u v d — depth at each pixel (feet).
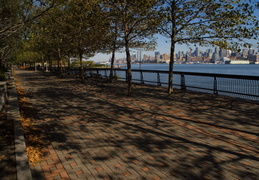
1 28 35.14
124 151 15.02
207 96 35.45
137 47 51.52
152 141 16.78
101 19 35.65
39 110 27.86
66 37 60.18
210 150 14.93
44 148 15.69
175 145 15.90
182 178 11.49
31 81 70.08
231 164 12.91
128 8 34.06
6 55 120.26
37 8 32.99
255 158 13.65
